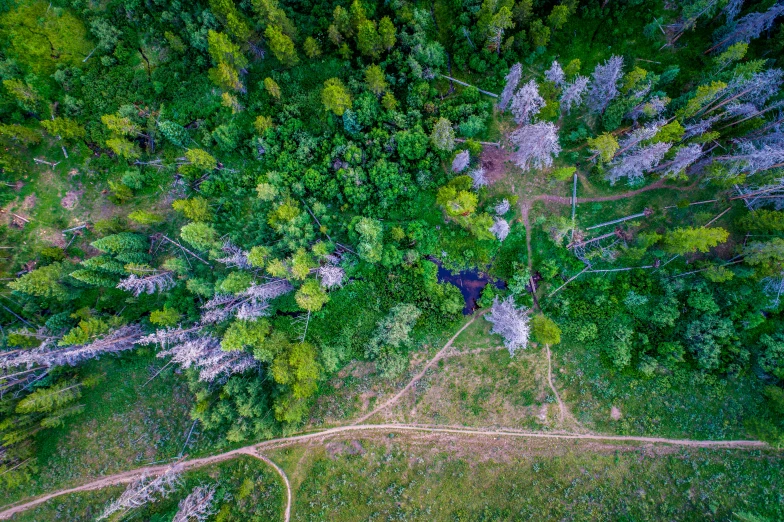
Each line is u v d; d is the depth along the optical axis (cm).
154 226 5809
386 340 5625
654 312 5484
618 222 5650
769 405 5331
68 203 5872
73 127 5569
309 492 5688
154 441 5784
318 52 5559
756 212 5144
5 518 5644
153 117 5747
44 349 5044
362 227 5228
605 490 5559
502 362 5778
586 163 5644
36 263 5753
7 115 5759
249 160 5850
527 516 5550
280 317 5875
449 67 5812
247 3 5472
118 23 5788
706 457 5522
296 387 5050
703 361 5378
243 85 5662
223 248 5294
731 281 5375
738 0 4956
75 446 5778
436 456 5712
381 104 5625
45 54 5725
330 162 5597
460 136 5719
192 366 5512
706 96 4631
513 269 5662
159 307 5838
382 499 5653
